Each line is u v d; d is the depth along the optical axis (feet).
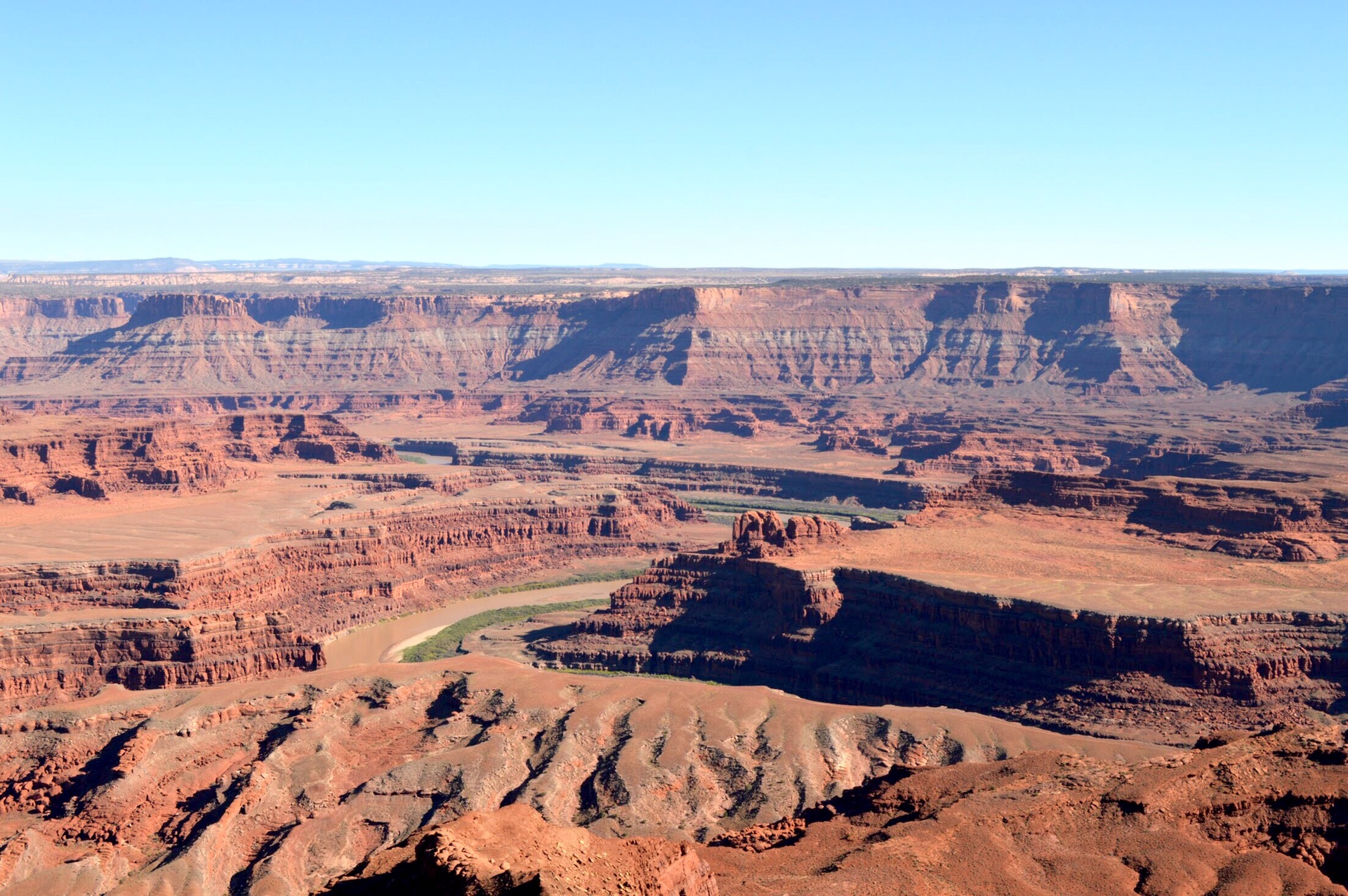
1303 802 376.68
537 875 279.90
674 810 529.04
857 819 418.51
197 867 483.51
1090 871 353.31
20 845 498.28
